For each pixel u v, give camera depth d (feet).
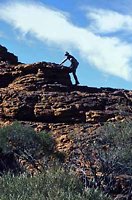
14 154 116.06
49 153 115.85
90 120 126.00
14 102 133.49
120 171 102.01
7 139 116.16
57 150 117.29
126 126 110.63
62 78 141.59
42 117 130.31
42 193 56.70
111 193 99.30
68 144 115.75
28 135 116.26
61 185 59.77
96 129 116.67
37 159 115.34
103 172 100.12
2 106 134.62
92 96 132.98
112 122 117.60
